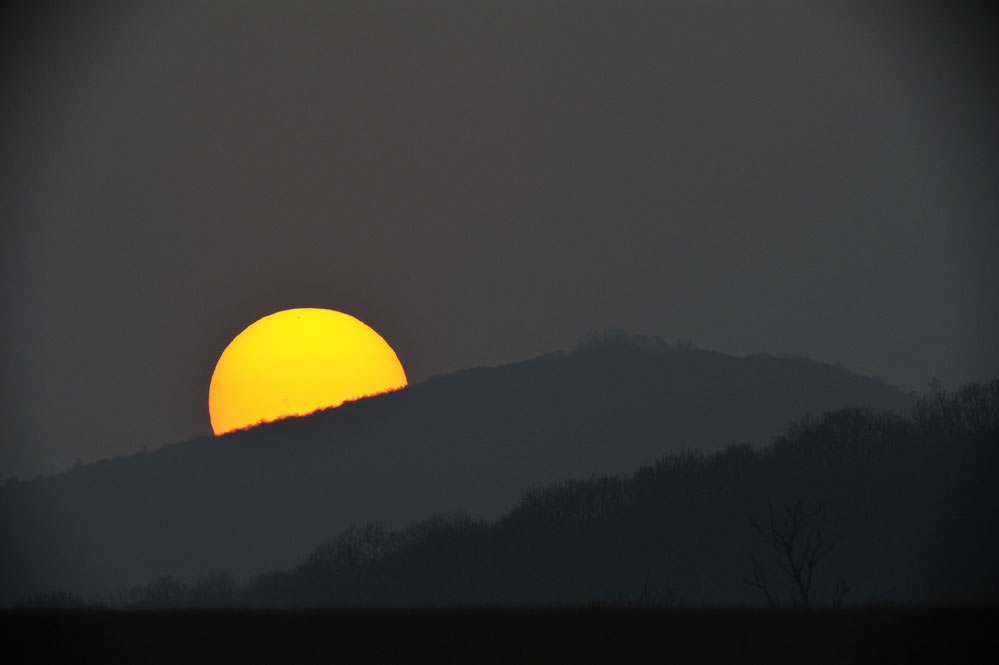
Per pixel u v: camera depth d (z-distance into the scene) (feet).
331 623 486.38
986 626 435.53
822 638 422.00
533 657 406.00
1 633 476.95
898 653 393.91
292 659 413.80
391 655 416.05
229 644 446.60
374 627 472.03
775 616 469.57
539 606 535.60
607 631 448.24
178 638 461.37
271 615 515.09
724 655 399.44
